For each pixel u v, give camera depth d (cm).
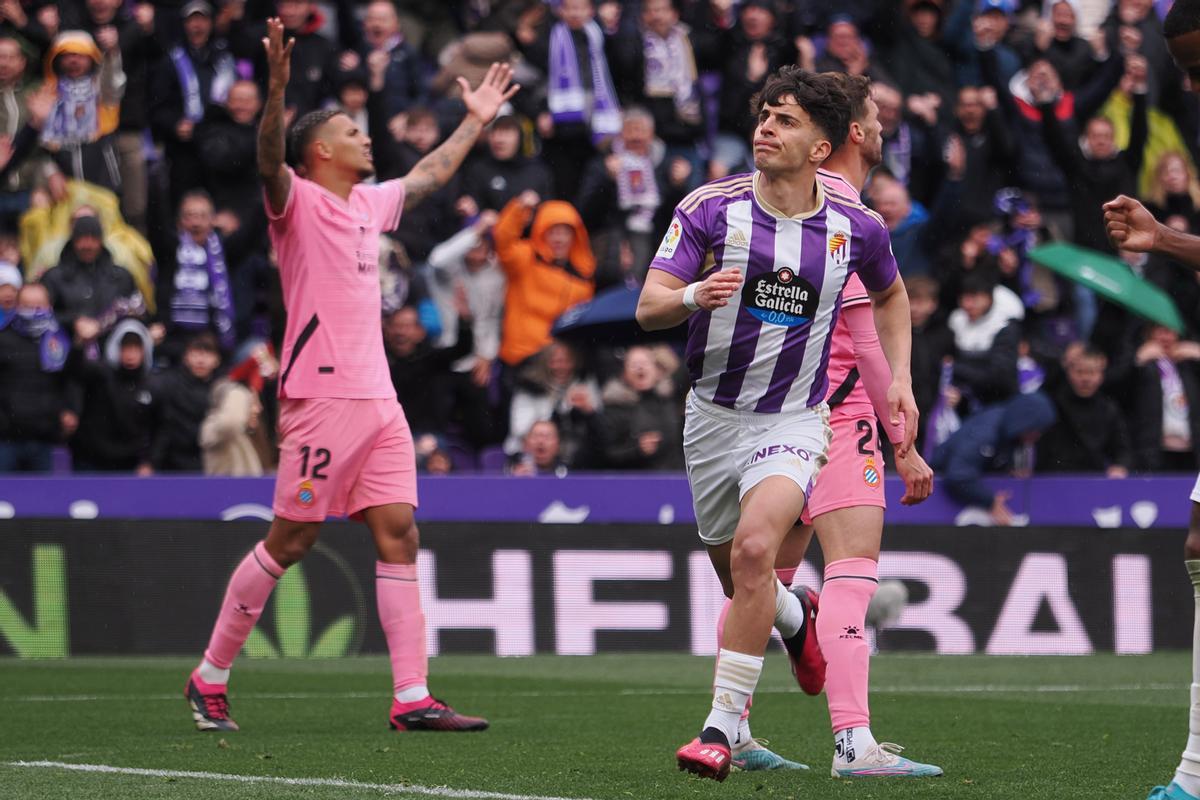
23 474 3566
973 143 4316
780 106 1439
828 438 1505
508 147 4109
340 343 2048
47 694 2564
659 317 1409
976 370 3662
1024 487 3584
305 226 2042
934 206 4278
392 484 2066
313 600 3309
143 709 2319
